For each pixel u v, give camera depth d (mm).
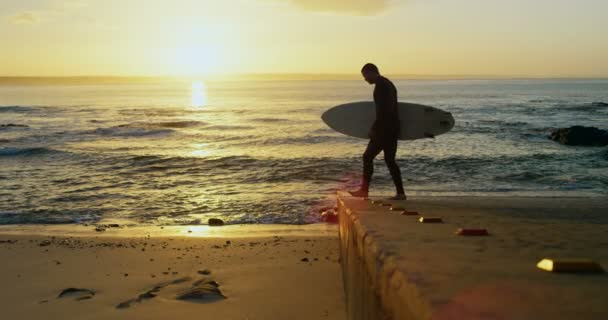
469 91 123000
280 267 7422
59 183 17109
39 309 5840
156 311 5691
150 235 10266
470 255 2529
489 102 70812
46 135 33281
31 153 24281
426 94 104500
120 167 20500
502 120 41531
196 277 6953
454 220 4324
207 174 18828
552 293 1755
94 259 8039
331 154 23484
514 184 16453
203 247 8867
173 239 9617
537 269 2170
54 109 63406
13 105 74875
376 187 16094
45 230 11023
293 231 10617
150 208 13438
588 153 22938
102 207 13578
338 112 9094
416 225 3732
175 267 7504
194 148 26750
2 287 6672
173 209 13281
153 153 24547
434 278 1993
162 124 40969
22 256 8273
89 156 23375
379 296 2453
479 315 1481
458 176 17734
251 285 6598
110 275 7121
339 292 6250
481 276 2035
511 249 2748
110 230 10945
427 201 6613
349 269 4555
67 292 6355
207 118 48125
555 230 3709
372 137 7129
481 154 22547
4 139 31094
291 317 5484
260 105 73438
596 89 132250
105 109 63750
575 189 15570
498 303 1622
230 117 49219
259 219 11977
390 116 7043
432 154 22391
